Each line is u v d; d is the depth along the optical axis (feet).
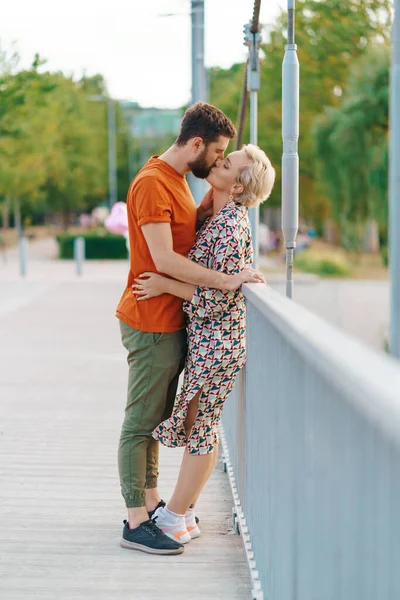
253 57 19.20
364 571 5.36
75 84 165.37
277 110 108.99
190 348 11.94
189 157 11.86
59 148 146.72
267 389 9.77
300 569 7.48
